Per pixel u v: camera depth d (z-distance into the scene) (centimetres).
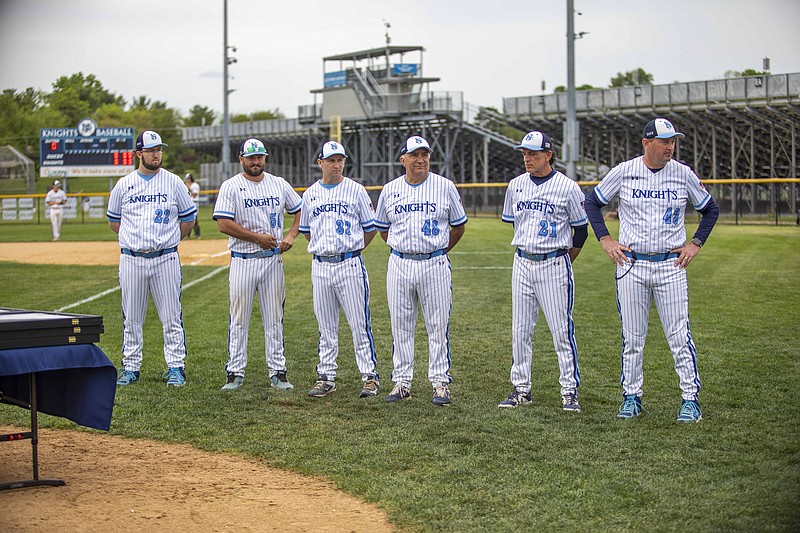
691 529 421
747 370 778
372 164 4609
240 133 6041
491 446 565
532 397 700
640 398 643
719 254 1825
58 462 545
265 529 432
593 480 495
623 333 639
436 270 684
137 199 761
